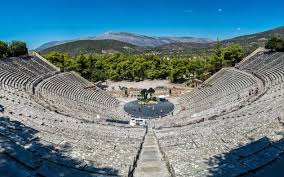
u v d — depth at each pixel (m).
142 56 137.12
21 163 15.94
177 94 94.44
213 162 17.03
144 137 32.44
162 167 21.38
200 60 125.38
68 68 111.81
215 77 85.12
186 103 78.25
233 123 30.12
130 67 126.75
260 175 13.86
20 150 17.44
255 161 15.13
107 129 38.50
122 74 127.31
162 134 33.53
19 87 57.22
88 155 22.28
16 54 84.19
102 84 117.69
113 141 28.62
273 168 14.22
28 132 25.83
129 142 28.59
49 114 42.22
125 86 113.75
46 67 82.62
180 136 29.78
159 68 129.75
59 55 112.31
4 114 31.19
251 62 81.56
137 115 70.44
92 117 55.12
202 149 22.48
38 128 29.30
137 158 23.66
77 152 22.72
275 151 15.73
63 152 22.31
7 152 16.84
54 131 29.62
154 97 87.06
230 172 14.80
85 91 77.75
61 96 65.06
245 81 68.44
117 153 23.64
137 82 124.25
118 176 17.70
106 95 83.75
